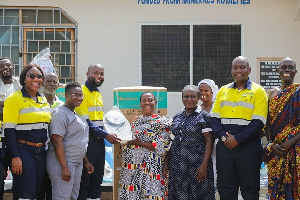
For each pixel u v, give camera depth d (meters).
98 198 5.15
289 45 7.81
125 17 7.81
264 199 5.82
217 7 7.80
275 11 7.79
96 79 5.09
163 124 4.86
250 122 4.41
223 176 4.51
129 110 5.43
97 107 5.12
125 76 7.84
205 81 5.61
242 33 7.81
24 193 4.25
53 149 4.46
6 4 7.75
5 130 4.21
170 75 7.85
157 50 7.84
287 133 4.29
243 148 4.42
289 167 4.26
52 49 7.83
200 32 7.83
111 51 7.82
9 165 4.39
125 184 4.86
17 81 4.93
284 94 4.34
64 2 7.79
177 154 4.73
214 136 4.75
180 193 4.65
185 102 4.80
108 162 6.33
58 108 4.49
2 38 7.82
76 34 7.80
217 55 7.84
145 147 4.84
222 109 4.57
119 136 4.93
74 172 4.47
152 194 4.73
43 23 7.81
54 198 4.43
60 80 7.84
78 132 4.50
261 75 7.82
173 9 7.81
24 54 7.84
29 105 4.27
